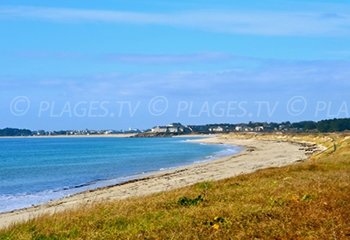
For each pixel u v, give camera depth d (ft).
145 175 192.13
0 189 162.09
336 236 37.93
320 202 53.57
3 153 431.43
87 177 199.21
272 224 43.16
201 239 39.19
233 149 445.37
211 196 65.16
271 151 353.31
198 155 354.13
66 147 581.94
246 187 74.54
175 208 56.85
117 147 559.79
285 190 65.57
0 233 46.24
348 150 200.13
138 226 46.14
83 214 54.65
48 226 48.49
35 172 227.61
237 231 41.32
